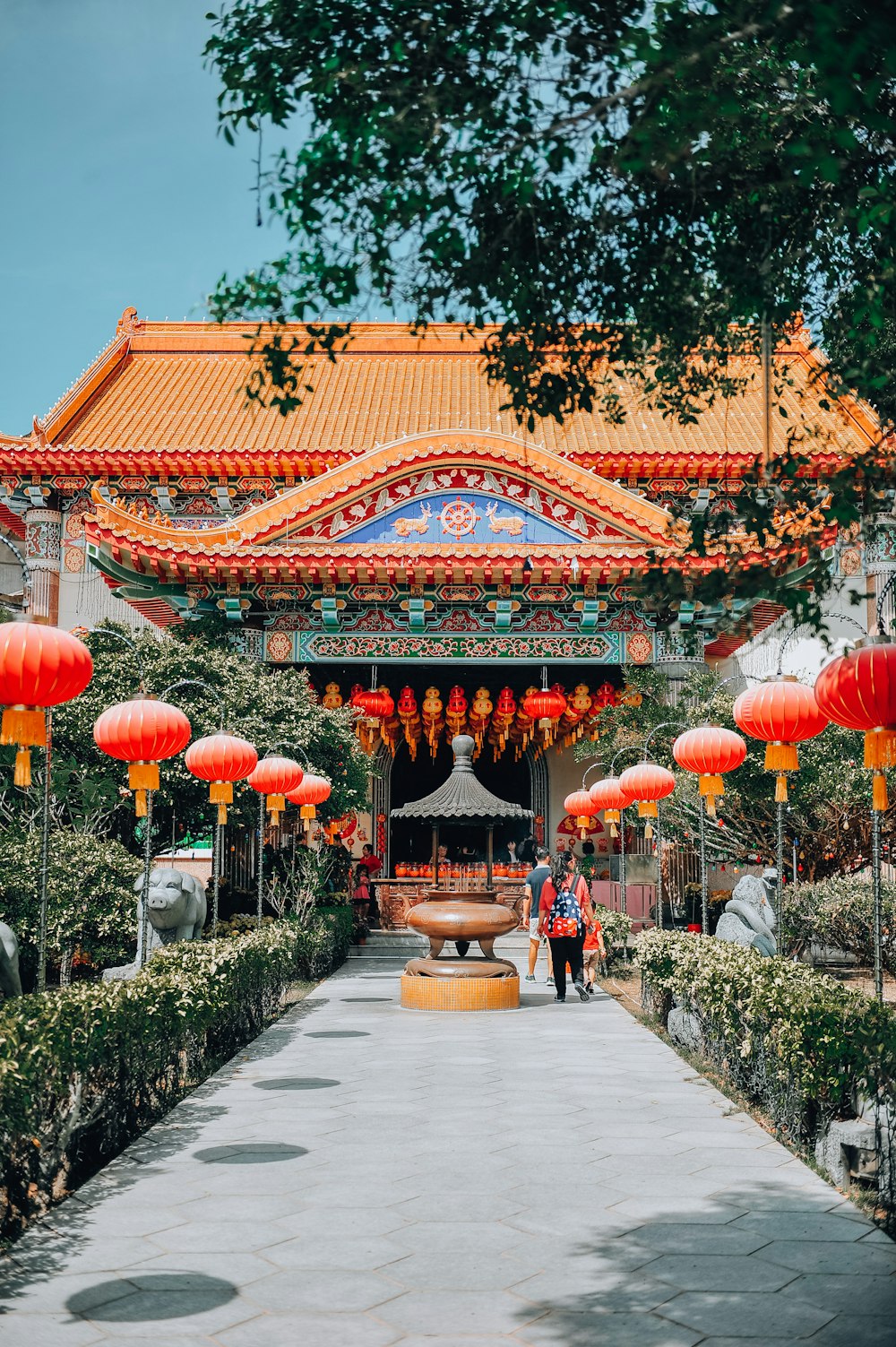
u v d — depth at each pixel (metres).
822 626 5.55
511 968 15.79
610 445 28.03
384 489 23.62
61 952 15.62
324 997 16.67
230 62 5.19
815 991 8.22
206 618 24.06
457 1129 8.30
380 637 24.47
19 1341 4.71
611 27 5.05
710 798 14.11
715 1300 5.14
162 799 18.78
